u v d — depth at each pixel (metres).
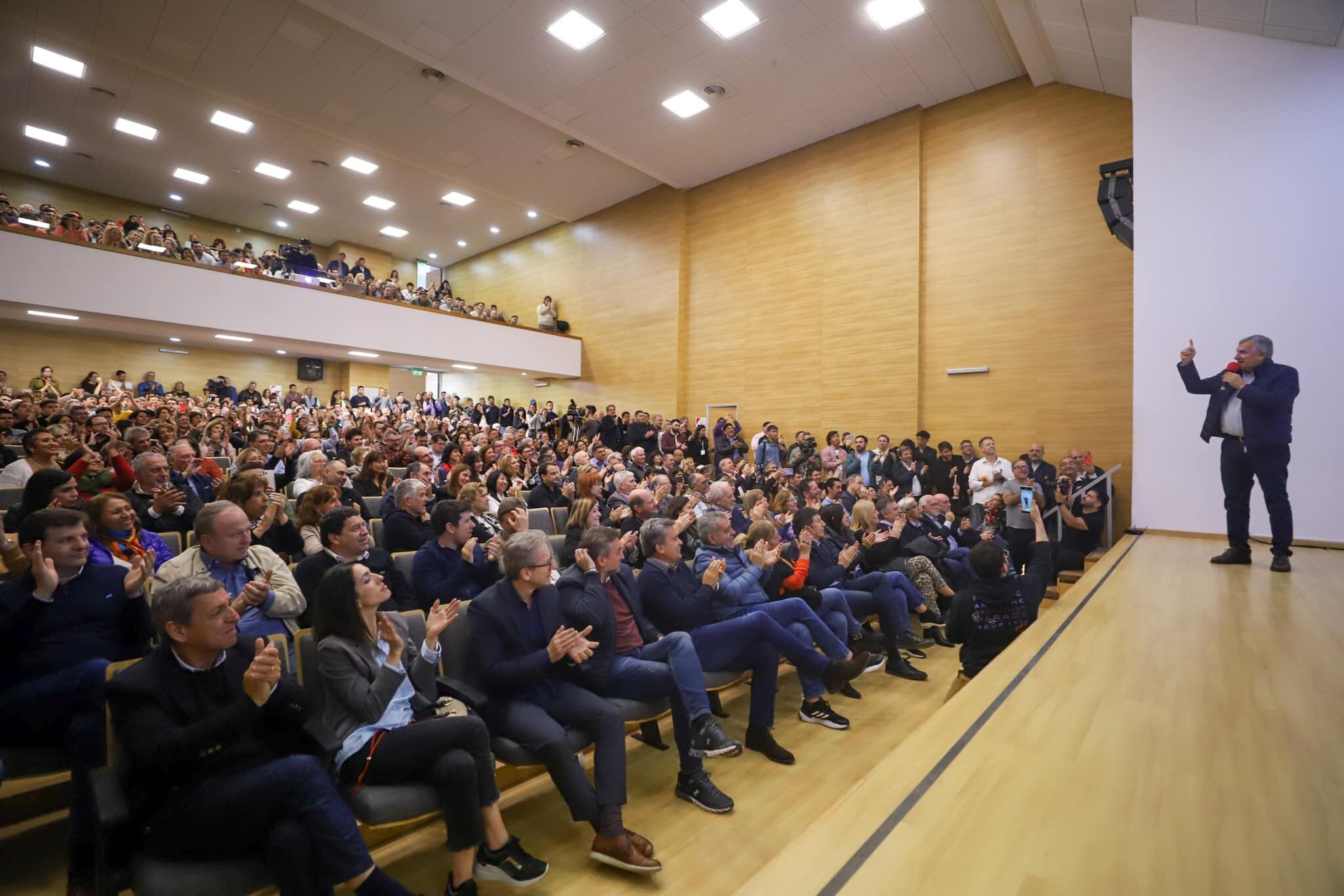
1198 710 1.77
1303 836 1.19
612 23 6.88
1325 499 4.26
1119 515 6.70
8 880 1.78
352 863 1.51
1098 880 1.08
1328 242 4.31
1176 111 4.87
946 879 1.10
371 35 7.08
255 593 2.22
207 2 6.80
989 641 3.03
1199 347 4.70
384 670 1.88
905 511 4.78
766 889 1.08
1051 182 7.31
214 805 1.47
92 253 7.65
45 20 7.07
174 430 5.66
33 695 1.80
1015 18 6.35
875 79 7.75
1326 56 4.36
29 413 5.20
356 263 14.45
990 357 7.62
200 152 10.13
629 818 2.24
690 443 9.40
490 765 1.85
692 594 2.87
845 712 3.18
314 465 4.62
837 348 8.85
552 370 11.88
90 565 2.15
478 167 10.39
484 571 3.03
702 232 10.59
